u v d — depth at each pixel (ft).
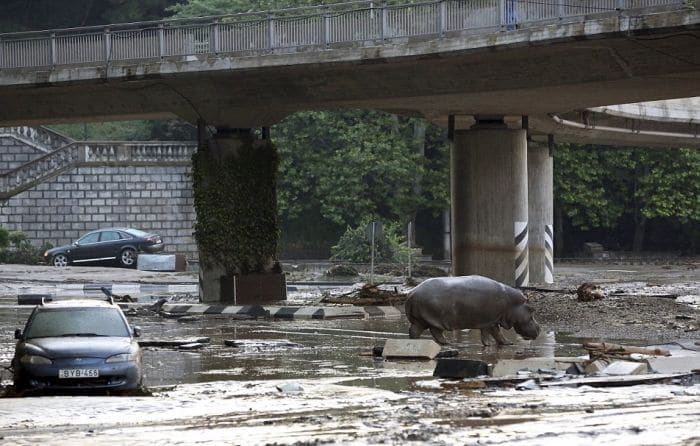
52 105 323.37
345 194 551.18
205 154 298.56
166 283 374.63
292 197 561.84
